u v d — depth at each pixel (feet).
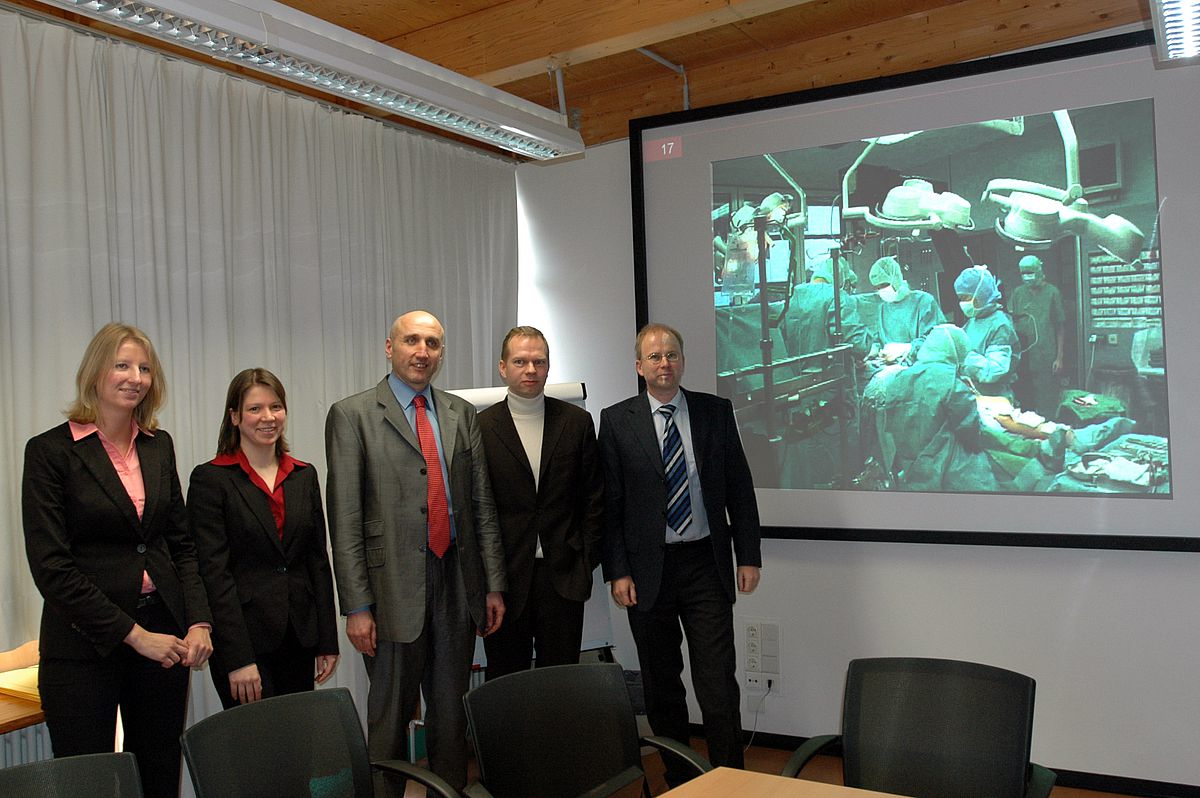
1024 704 6.46
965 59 12.14
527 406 10.57
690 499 10.30
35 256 9.61
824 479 12.80
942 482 12.04
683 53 13.74
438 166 14.97
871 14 12.46
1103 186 11.12
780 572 13.24
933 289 12.10
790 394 13.04
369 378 13.52
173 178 11.02
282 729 6.34
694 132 13.66
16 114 9.47
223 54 8.71
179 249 11.02
